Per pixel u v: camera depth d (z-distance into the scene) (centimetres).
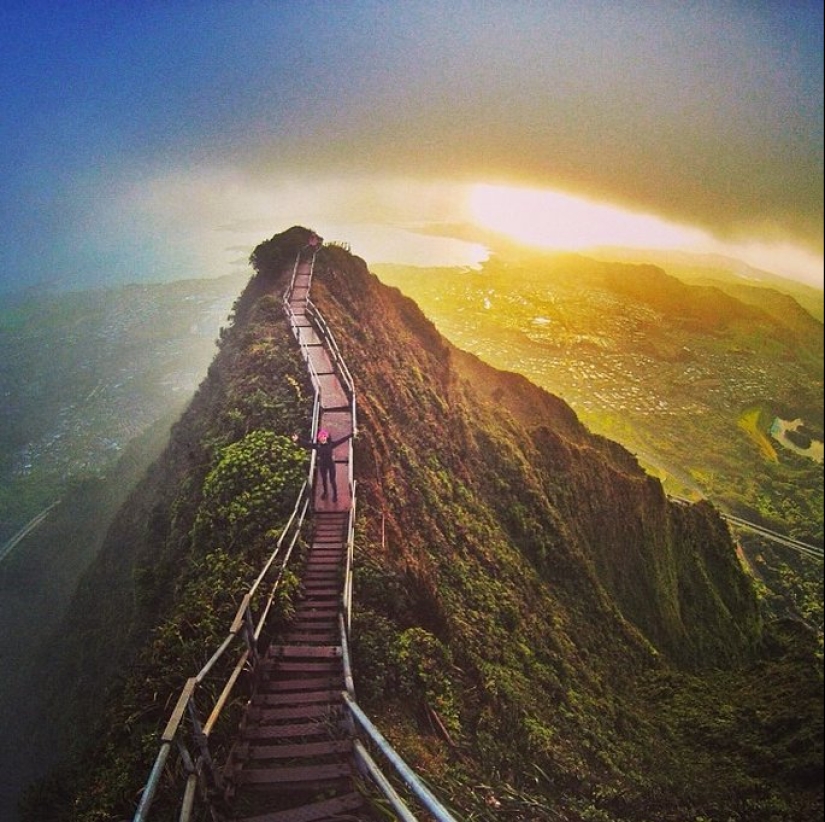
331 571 1444
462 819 1016
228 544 1529
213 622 1210
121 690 1223
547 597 2672
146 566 2009
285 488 1681
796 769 2025
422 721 1217
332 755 904
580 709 1862
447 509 2417
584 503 4016
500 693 1494
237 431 2053
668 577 4409
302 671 1120
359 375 2606
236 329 3152
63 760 1292
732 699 2680
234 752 891
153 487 2780
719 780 1930
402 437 2562
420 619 1509
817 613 7406
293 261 3603
